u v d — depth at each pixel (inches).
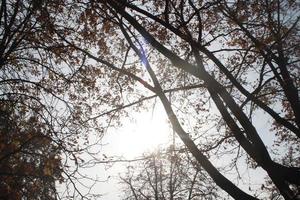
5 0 449.4
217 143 415.2
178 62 335.0
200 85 379.2
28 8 454.6
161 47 336.5
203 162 314.3
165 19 340.2
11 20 453.7
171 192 757.9
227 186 303.1
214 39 356.8
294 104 420.8
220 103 348.2
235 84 371.6
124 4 338.3
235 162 428.8
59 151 452.1
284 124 391.9
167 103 348.5
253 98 372.8
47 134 458.6
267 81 395.9
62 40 476.7
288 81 426.3
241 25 468.1
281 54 436.8
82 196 420.8
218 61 371.2
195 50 370.9
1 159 445.1
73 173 422.0
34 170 470.6
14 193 464.8
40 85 485.4
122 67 446.0
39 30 470.3
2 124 480.7
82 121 462.3
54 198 465.4
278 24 457.4
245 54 405.4
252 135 329.4
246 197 296.2
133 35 399.5
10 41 463.5
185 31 368.2
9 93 483.2
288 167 314.0
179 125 331.9
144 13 340.5
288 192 318.3
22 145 451.2
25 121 491.5
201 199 610.9
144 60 378.3
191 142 322.3
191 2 347.3
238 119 336.2
